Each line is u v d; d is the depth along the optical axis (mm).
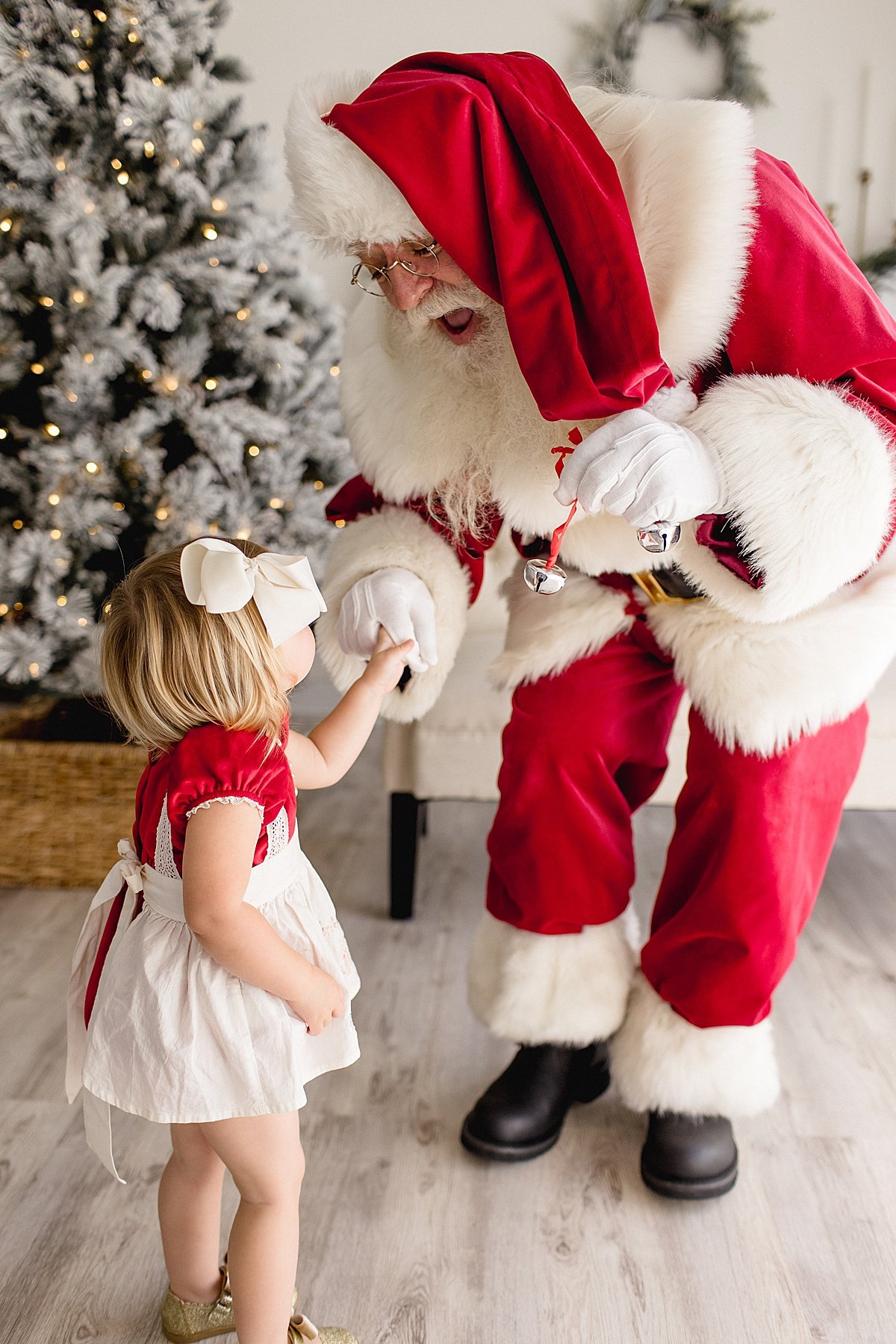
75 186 1964
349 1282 1128
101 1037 923
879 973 1783
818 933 1928
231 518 2129
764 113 3090
